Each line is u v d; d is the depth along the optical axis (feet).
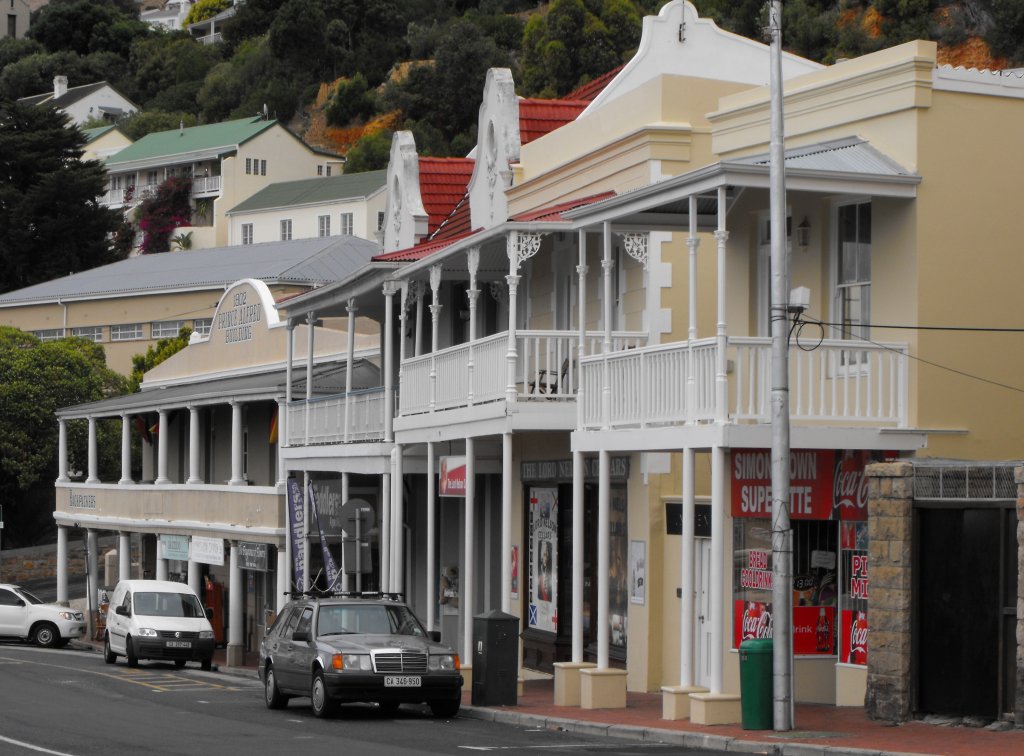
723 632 124.88
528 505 173.58
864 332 121.80
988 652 104.99
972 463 106.83
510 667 134.21
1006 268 120.16
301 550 212.23
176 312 473.26
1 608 274.36
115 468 398.21
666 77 149.28
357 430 192.95
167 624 213.66
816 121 130.00
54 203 577.43
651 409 122.62
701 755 98.48
